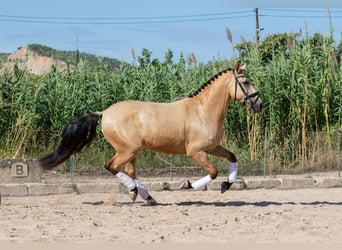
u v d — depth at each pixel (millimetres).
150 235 10141
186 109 13148
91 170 19344
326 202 14547
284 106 21609
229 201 14633
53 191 15688
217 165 19891
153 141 12945
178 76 23094
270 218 11867
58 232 10352
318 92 21688
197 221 11516
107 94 21750
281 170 20375
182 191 16438
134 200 13586
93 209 13000
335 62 22047
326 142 21141
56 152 13141
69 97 21328
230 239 9859
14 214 12211
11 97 20625
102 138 20469
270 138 21062
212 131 13133
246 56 22922
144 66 23516
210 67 23484
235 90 13289
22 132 19953
